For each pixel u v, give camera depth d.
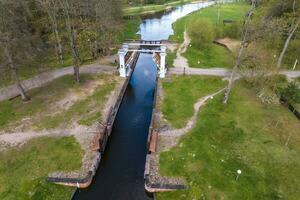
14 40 30.78
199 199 20.81
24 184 22.03
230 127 28.88
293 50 44.41
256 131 28.45
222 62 46.72
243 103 33.59
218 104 33.25
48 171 23.34
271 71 36.09
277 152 25.45
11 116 31.05
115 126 31.89
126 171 25.22
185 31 66.06
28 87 37.56
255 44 39.91
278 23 37.75
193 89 37.09
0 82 38.53
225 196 20.92
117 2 57.59
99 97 35.12
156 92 36.41
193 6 110.75
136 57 52.00
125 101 37.28
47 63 44.97
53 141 26.92
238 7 93.06
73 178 22.58
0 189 21.69
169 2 117.06
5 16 31.27
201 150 25.56
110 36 50.66
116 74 41.69
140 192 22.95
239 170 22.05
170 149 25.86
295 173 23.11
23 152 25.47
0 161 24.41
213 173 22.95
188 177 22.67
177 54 50.09
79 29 47.31
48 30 48.75
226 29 60.22
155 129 28.66
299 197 20.94
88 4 47.25
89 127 29.09
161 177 22.83
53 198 21.45
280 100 34.00
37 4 43.91
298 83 37.50
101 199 22.19
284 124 29.59
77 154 25.28
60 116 30.98
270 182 22.22
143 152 27.77
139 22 80.38
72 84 38.31
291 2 43.72
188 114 31.41
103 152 27.19
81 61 45.91
